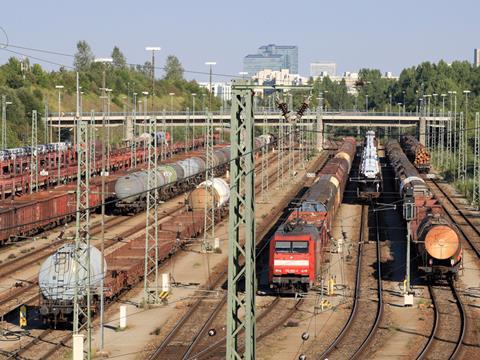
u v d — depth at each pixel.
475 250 113.00
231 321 51.72
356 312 80.19
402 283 93.94
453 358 64.94
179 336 71.81
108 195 148.62
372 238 122.75
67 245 74.88
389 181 193.00
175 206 157.75
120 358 65.62
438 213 103.00
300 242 86.12
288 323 75.69
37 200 126.19
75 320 67.12
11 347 68.50
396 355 66.19
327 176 141.12
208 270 100.81
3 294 87.25
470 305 83.56
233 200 51.78
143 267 95.19
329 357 65.25
